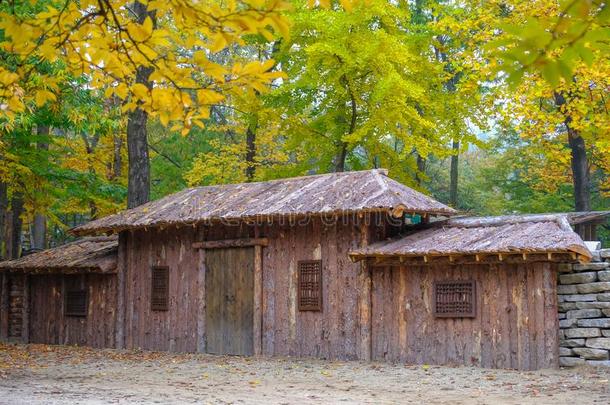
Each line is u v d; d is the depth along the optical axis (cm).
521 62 292
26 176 2273
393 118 1981
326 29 1952
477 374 1178
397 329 1385
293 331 1507
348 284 1441
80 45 471
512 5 1958
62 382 1121
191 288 1677
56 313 1964
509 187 3275
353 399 942
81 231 1806
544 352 1217
